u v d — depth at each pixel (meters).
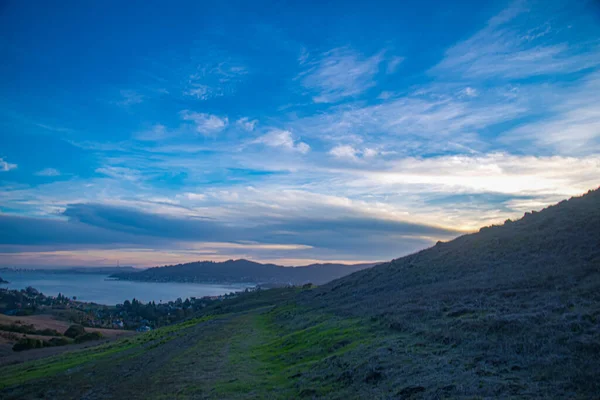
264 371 18.31
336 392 12.62
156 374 20.89
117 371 24.20
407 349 14.48
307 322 30.22
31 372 29.11
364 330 19.97
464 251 37.03
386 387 11.50
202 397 14.96
